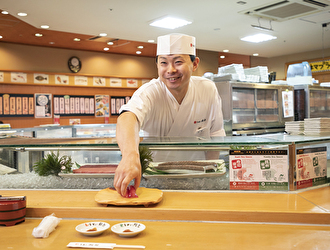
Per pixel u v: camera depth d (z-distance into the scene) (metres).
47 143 1.63
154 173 1.58
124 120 1.62
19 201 1.32
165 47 1.78
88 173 1.61
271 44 7.26
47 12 4.71
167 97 2.12
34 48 7.32
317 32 6.25
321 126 2.11
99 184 1.63
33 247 1.10
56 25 5.39
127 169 1.32
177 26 5.58
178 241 1.14
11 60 7.07
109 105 8.34
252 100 5.11
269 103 5.34
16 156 1.64
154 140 1.66
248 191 1.57
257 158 1.56
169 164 1.59
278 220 1.30
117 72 8.44
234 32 6.10
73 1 4.29
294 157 1.57
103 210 1.34
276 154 1.56
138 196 1.40
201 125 2.37
